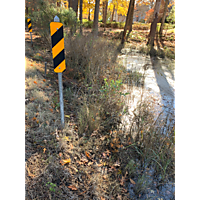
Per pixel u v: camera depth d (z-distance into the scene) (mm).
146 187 2189
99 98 3822
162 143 2717
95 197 1985
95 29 11062
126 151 2754
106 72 5531
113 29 20516
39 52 6414
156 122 3207
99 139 2898
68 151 2445
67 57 5711
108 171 2367
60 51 2459
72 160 2369
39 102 3201
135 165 2504
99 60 5660
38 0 9180
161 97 4777
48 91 3787
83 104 3594
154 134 2816
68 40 6344
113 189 2121
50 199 1805
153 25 12688
